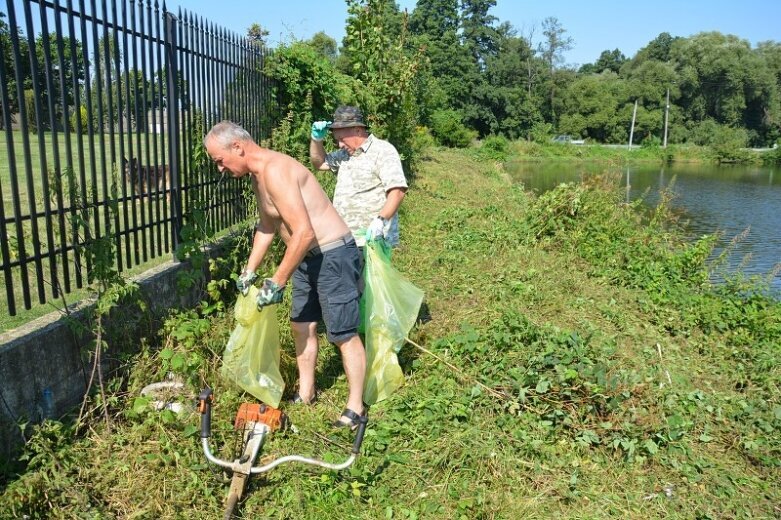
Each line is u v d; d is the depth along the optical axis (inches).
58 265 193.9
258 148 144.0
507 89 2856.8
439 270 294.5
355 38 438.6
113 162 169.0
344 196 197.2
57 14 145.6
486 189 716.7
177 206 207.5
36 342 134.5
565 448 155.7
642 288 308.5
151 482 129.0
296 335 166.6
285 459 124.8
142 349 167.5
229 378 160.6
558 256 348.5
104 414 145.8
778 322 268.2
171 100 199.9
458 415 161.8
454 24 2834.6
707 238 350.0
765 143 3218.5
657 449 153.6
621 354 210.2
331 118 374.3
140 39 180.4
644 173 1722.4
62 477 122.4
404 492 138.1
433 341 207.3
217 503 128.6
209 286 193.0
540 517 131.3
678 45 3238.2
